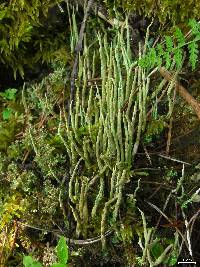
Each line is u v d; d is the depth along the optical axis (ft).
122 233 0.58
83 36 0.67
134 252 0.59
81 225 0.60
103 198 0.60
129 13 0.66
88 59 0.67
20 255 0.61
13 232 0.61
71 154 0.63
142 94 0.61
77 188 0.59
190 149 0.64
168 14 0.65
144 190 0.62
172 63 0.61
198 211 0.59
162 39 0.66
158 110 0.65
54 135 0.67
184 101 0.64
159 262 0.56
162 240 0.59
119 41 0.63
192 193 0.62
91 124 0.64
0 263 0.60
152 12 0.65
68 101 0.67
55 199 0.61
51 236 0.63
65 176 0.62
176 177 0.63
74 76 0.66
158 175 0.63
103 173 0.59
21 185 0.64
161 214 0.61
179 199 0.61
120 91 0.60
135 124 0.62
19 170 0.65
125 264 0.60
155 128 0.62
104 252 0.60
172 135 0.64
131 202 0.59
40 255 0.61
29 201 0.63
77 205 0.60
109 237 0.60
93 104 0.66
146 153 0.61
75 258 0.60
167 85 0.63
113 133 0.58
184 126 0.64
